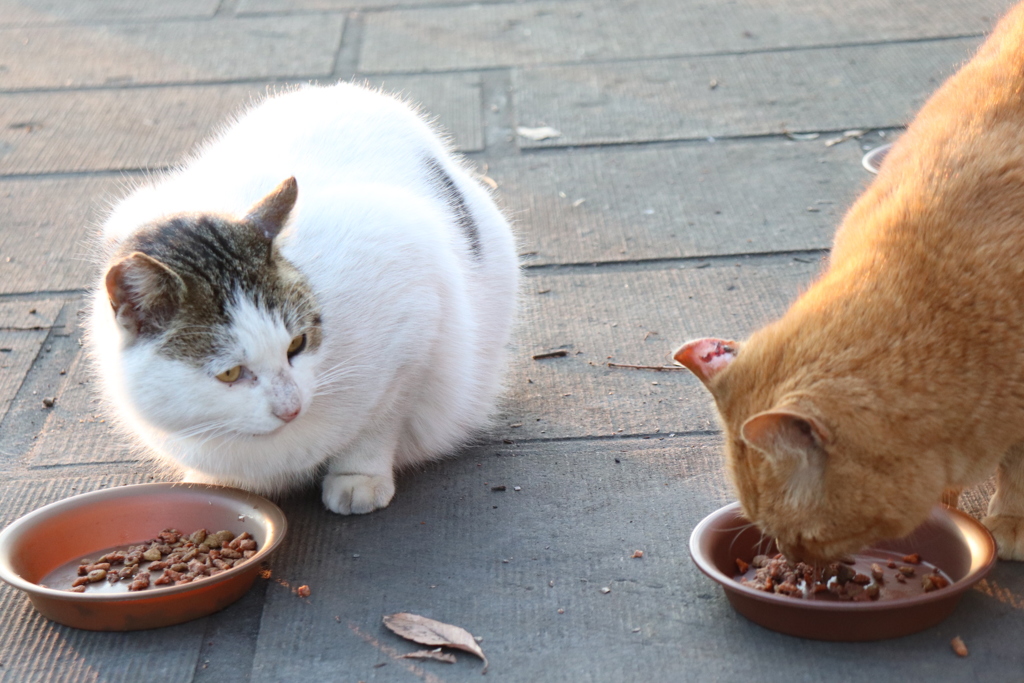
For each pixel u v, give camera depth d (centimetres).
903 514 101
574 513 116
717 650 104
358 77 217
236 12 263
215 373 105
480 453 124
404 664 104
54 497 121
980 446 103
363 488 117
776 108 192
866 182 157
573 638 105
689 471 120
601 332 139
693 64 215
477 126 192
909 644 103
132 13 265
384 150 121
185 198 114
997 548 109
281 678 104
